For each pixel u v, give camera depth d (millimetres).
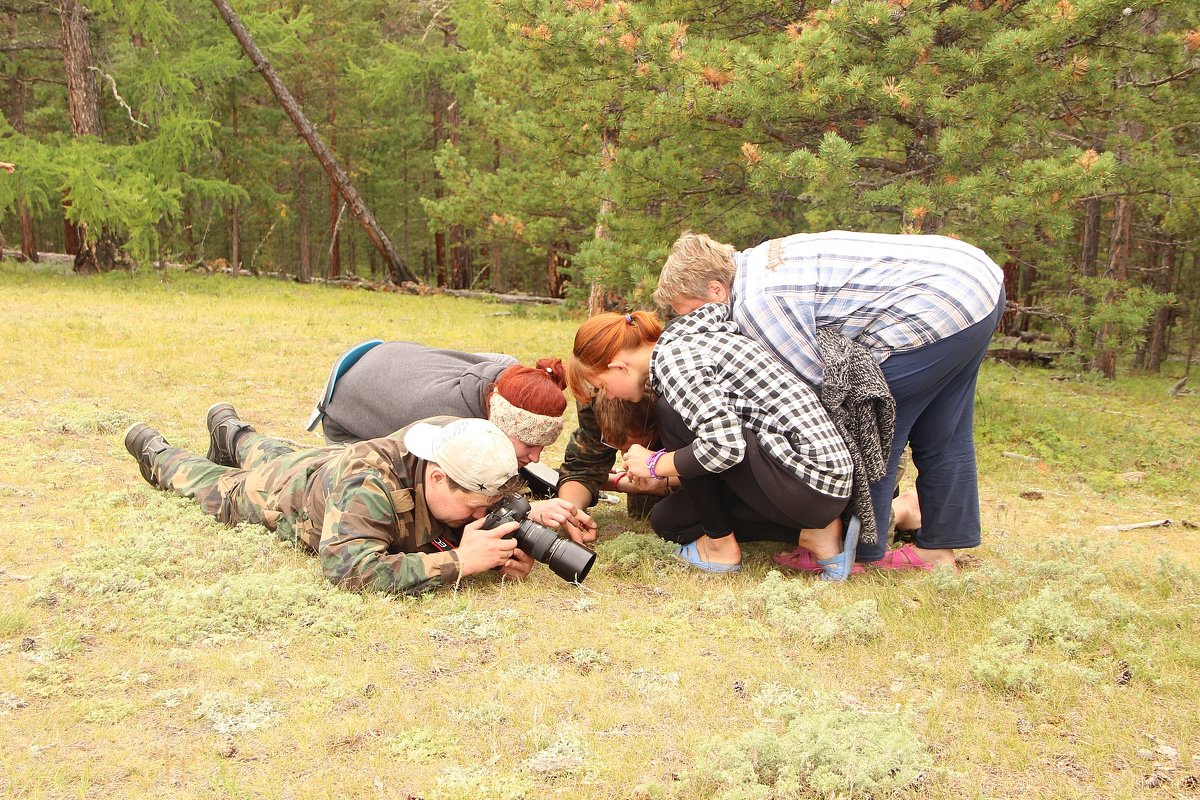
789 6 8688
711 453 3361
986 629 3166
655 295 3822
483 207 17609
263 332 10523
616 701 2629
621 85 8797
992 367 13695
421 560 3297
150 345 8805
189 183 21062
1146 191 9852
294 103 22406
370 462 3393
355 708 2525
